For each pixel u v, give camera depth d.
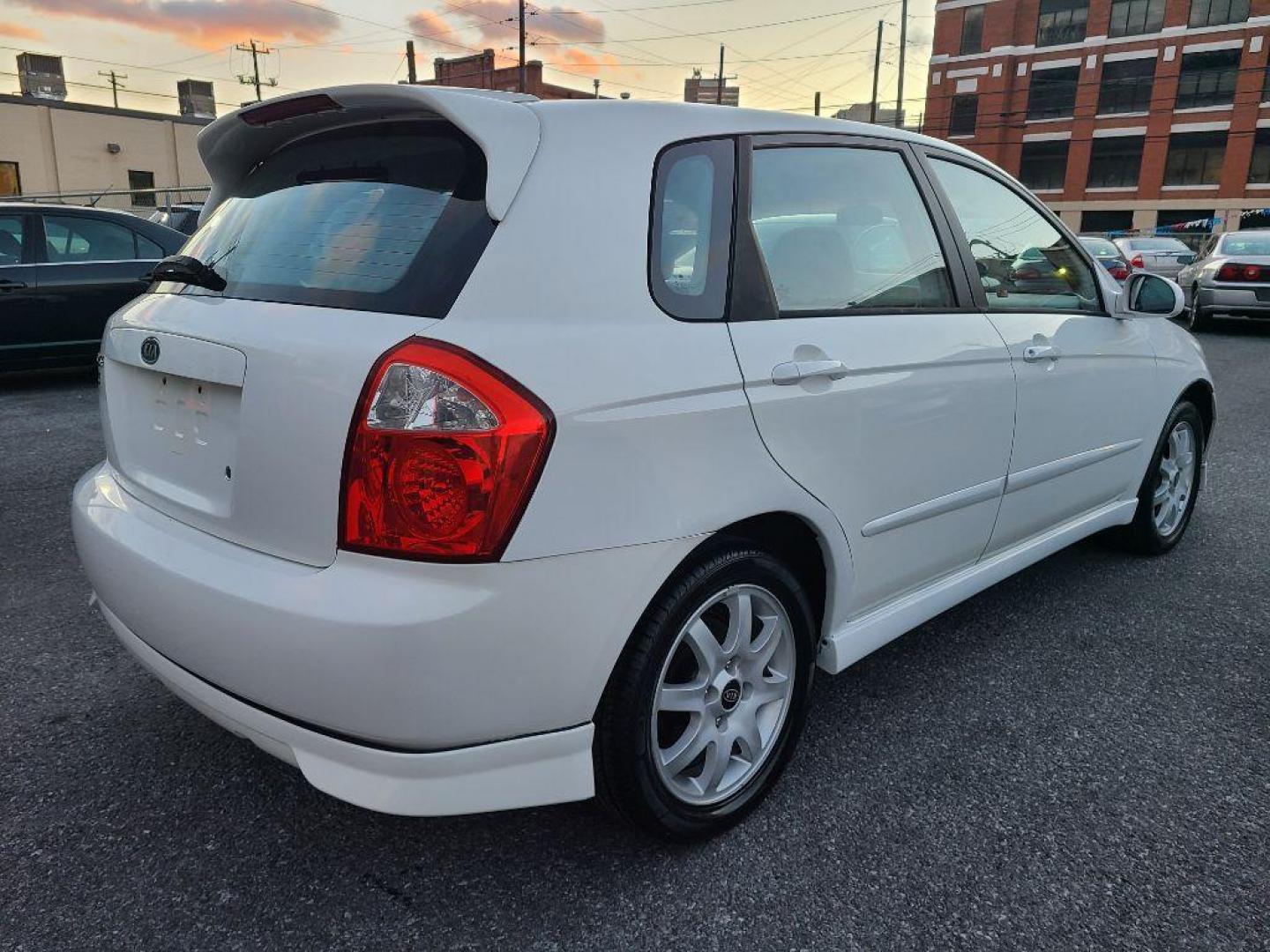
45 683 2.87
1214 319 13.20
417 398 1.63
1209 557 4.14
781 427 2.09
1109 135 43.44
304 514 1.72
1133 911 1.98
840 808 2.31
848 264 2.42
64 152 32.19
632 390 1.81
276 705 1.74
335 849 2.14
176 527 2.00
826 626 2.40
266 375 1.77
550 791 1.83
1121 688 2.94
